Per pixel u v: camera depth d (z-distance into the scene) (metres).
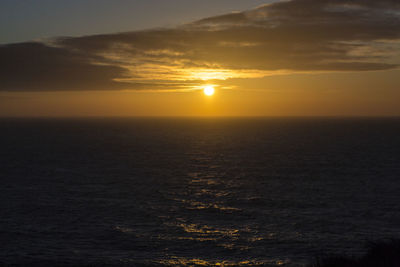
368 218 41.78
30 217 41.94
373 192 55.41
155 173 73.62
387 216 42.56
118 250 32.06
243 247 32.78
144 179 67.12
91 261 29.17
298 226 38.88
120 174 72.12
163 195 54.12
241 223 40.19
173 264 28.72
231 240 34.66
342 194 54.16
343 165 83.19
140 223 40.16
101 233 36.62
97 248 32.50
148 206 47.56
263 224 39.72
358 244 33.16
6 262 28.80
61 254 30.77
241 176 70.12
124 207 46.97
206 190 57.78
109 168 79.69
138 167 81.38
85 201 49.88
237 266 28.30
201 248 32.69
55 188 58.31
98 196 53.06
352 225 39.00
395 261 12.61
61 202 49.12
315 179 66.56
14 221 40.25
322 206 47.44
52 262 28.91
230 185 61.62
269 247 32.75
